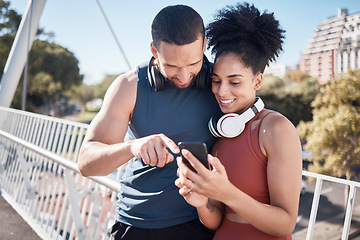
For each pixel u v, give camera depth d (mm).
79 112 39656
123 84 1218
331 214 11930
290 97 19703
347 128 10758
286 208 974
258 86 1136
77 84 38344
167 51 1033
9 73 7035
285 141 989
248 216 924
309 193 12289
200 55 1066
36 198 3828
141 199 1282
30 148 2969
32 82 34969
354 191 1508
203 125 1246
